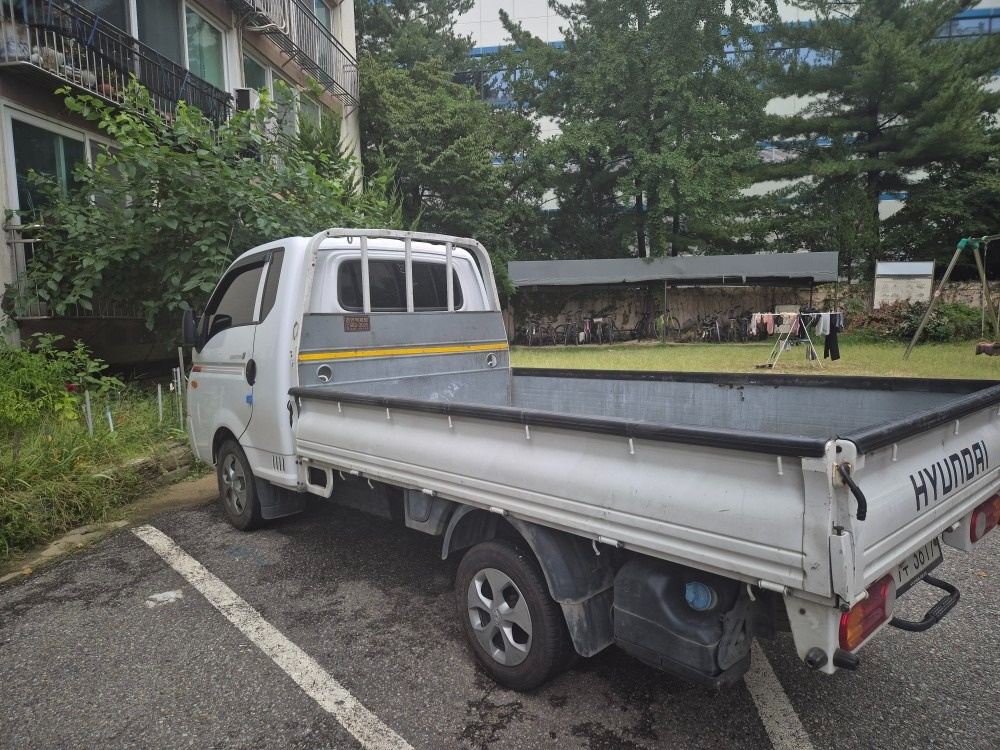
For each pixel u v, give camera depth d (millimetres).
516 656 2795
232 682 2986
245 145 8430
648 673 3012
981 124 23578
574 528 2438
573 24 26812
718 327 22031
